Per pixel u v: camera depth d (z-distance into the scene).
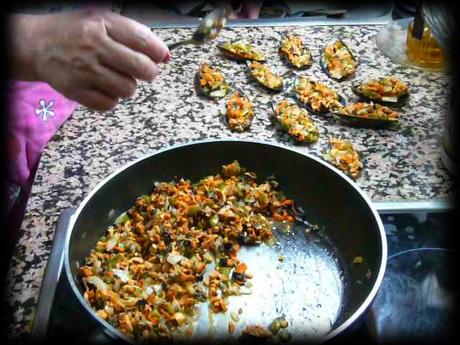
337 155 0.64
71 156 0.63
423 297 0.46
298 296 0.48
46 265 0.50
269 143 0.57
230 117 0.69
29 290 0.48
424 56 0.80
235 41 0.85
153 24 0.87
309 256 0.52
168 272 0.50
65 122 0.69
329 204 0.54
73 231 0.47
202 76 0.75
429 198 0.58
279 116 0.69
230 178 0.58
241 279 0.49
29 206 0.56
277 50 0.83
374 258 0.47
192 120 0.70
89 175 0.61
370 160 0.64
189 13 1.12
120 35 0.45
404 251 0.49
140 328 0.44
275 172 0.58
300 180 0.57
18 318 0.45
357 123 0.69
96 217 0.52
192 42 0.66
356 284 0.48
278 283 0.49
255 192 0.57
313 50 0.84
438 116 0.71
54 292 0.46
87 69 0.46
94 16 0.46
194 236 0.53
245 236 0.53
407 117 0.71
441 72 0.79
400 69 0.80
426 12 0.60
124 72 0.46
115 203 0.54
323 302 0.48
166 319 0.45
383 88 0.73
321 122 0.70
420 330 0.44
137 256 0.51
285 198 0.57
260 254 0.52
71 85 0.47
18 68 0.48
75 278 0.46
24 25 0.47
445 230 0.53
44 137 0.66
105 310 0.45
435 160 0.64
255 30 0.88
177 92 0.74
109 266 0.49
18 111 0.66
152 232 0.52
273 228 0.55
